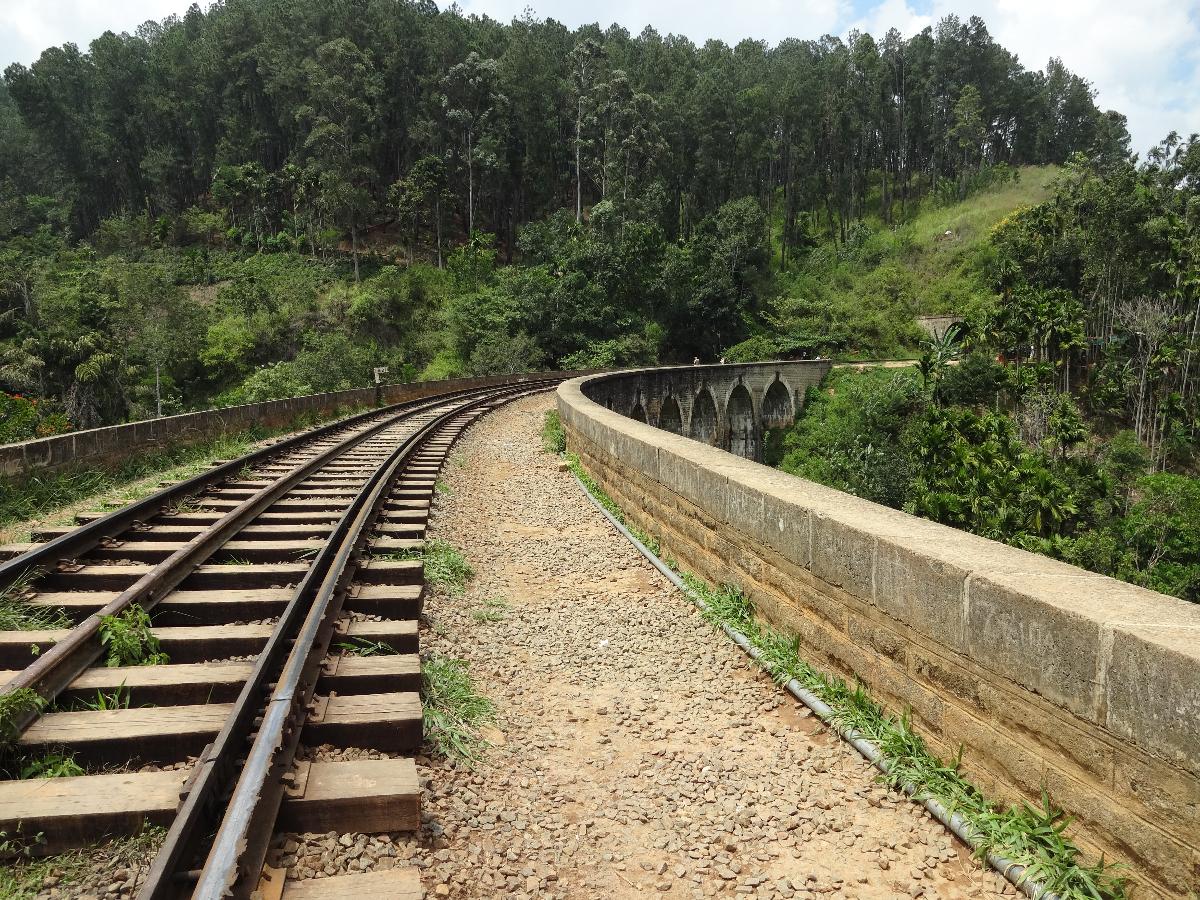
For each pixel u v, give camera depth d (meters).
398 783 2.88
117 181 92.38
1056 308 51.16
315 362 42.78
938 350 56.09
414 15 87.81
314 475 10.16
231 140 88.25
